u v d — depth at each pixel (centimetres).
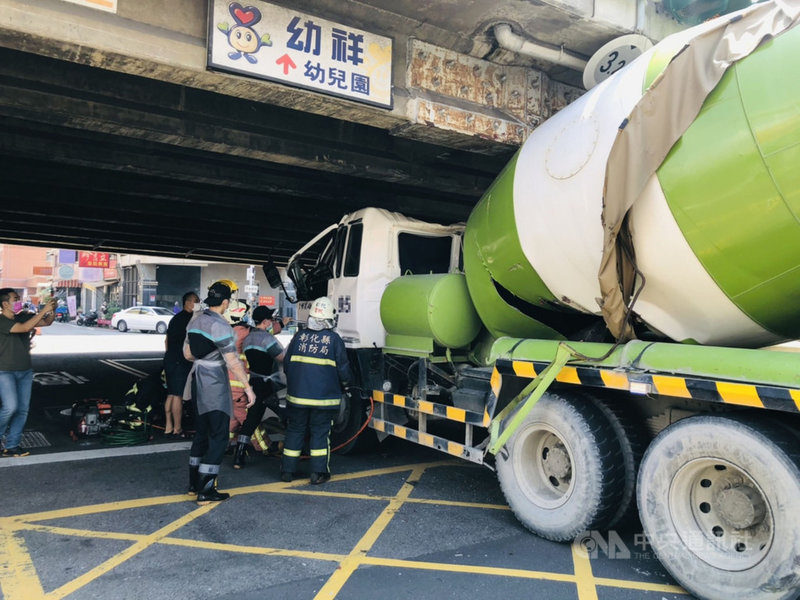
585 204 378
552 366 384
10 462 605
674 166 327
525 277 451
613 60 575
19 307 1006
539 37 618
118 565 370
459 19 597
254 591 338
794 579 278
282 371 726
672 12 623
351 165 775
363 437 643
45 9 455
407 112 616
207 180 872
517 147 684
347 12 576
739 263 319
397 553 391
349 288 656
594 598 329
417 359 575
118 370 1438
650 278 356
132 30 486
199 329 494
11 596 329
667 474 337
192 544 404
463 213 1080
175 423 724
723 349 310
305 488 532
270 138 718
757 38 310
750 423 303
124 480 548
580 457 385
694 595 322
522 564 374
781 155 292
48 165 898
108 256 4666
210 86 546
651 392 334
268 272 842
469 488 536
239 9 519
